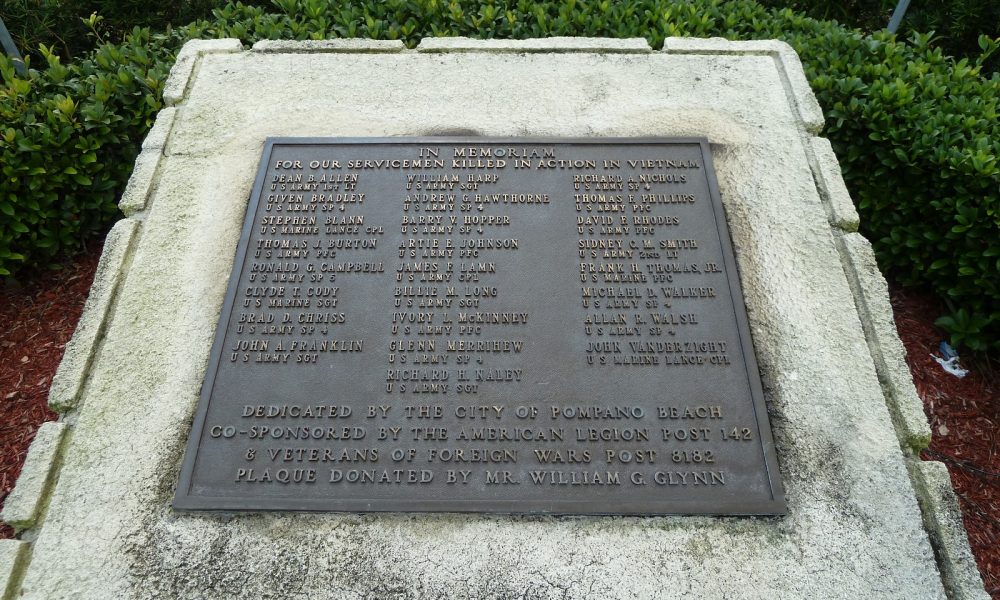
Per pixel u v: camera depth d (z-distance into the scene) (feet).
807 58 16.16
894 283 15.51
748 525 8.82
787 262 11.24
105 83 14.73
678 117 13.02
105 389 9.80
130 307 10.59
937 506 9.14
